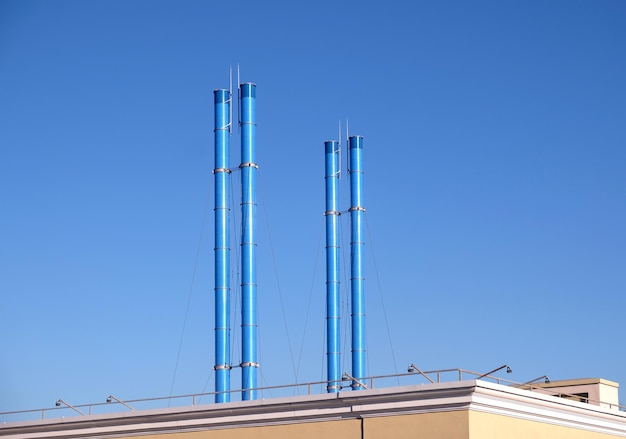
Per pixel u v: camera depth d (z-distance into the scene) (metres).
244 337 75.00
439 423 47.53
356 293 82.62
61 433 58.19
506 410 49.28
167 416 54.84
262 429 52.28
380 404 49.16
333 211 83.69
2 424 59.75
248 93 79.19
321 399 50.69
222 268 75.69
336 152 85.19
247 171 78.06
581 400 69.19
